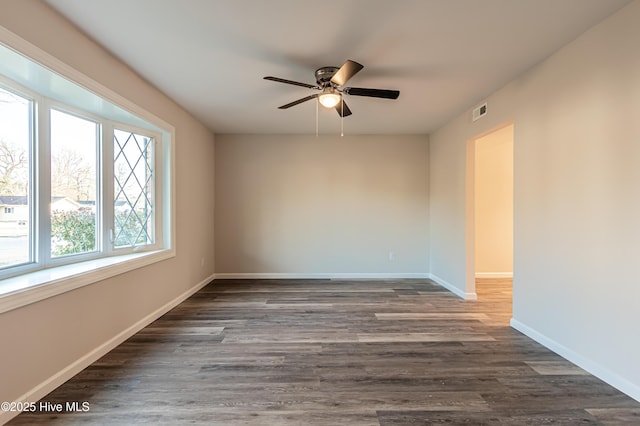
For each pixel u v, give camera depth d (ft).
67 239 8.28
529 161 9.22
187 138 13.29
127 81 8.93
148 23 6.84
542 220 8.73
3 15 5.35
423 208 17.42
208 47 7.88
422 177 17.38
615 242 6.62
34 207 7.29
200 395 6.32
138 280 9.66
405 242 17.44
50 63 6.28
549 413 5.83
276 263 17.29
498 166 17.69
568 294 7.85
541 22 6.87
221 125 15.34
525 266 9.46
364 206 17.37
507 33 7.30
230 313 11.39
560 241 8.10
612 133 6.68
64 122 8.21
